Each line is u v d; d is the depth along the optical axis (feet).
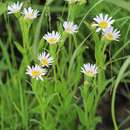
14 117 2.41
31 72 1.96
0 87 2.48
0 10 2.44
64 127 2.35
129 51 2.50
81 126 2.31
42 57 2.03
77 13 2.24
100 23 2.00
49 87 2.18
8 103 2.39
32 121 2.43
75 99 2.51
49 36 2.00
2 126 2.29
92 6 2.28
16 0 2.51
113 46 2.50
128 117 2.35
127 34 2.34
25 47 2.21
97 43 1.96
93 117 2.18
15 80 2.42
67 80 2.27
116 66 2.51
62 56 2.33
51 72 2.39
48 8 2.37
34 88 1.98
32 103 2.43
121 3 2.28
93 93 2.05
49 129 2.17
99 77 2.03
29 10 2.08
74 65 2.29
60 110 2.23
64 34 2.00
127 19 2.30
